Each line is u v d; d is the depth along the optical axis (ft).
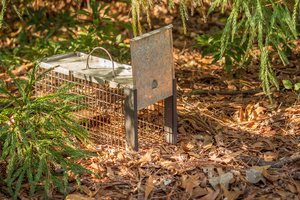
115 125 15.48
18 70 20.76
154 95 15.05
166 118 15.65
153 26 24.36
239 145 15.62
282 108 17.42
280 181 13.93
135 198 13.53
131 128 14.96
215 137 15.96
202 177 14.12
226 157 14.94
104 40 21.17
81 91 15.69
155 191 13.76
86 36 20.92
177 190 13.78
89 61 16.30
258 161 14.75
